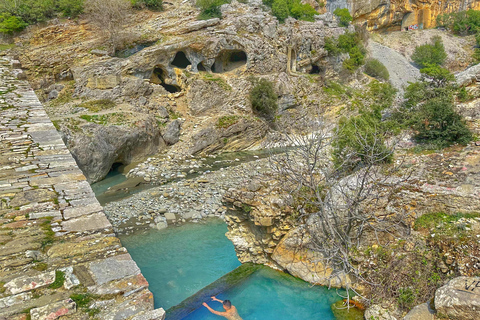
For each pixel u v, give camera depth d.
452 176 11.46
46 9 32.84
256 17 37.78
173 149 27.55
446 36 61.56
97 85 28.08
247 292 9.49
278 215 9.86
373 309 8.24
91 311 4.45
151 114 28.36
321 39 43.19
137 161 25.05
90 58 30.77
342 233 9.46
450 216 9.23
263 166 23.23
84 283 4.89
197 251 13.16
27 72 28.81
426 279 8.26
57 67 29.72
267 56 37.19
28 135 10.82
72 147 19.81
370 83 43.06
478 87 19.47
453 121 15.20
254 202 10.20
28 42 30.81
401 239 9.17
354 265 9.21
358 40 46.50
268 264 10.59
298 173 10.62
